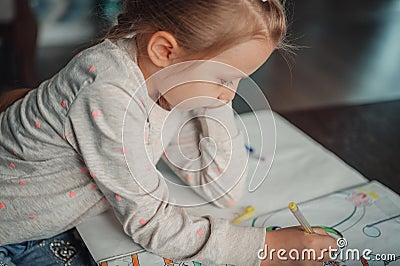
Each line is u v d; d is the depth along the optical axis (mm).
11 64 1744
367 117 1093
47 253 818
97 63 712
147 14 700
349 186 888
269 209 850
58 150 764
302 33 2428
